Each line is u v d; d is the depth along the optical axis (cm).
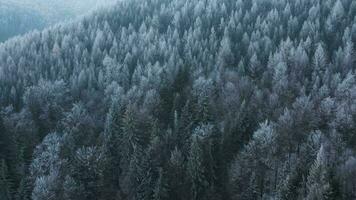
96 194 8112
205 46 14450
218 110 9675
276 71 10594
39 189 7606
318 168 6475
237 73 11594
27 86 12662
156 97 9944
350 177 6700
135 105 8844
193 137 7906
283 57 11675
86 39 17425
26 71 14300
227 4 18962
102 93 12062
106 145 8719
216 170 7894
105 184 8212
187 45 14262
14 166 8731
